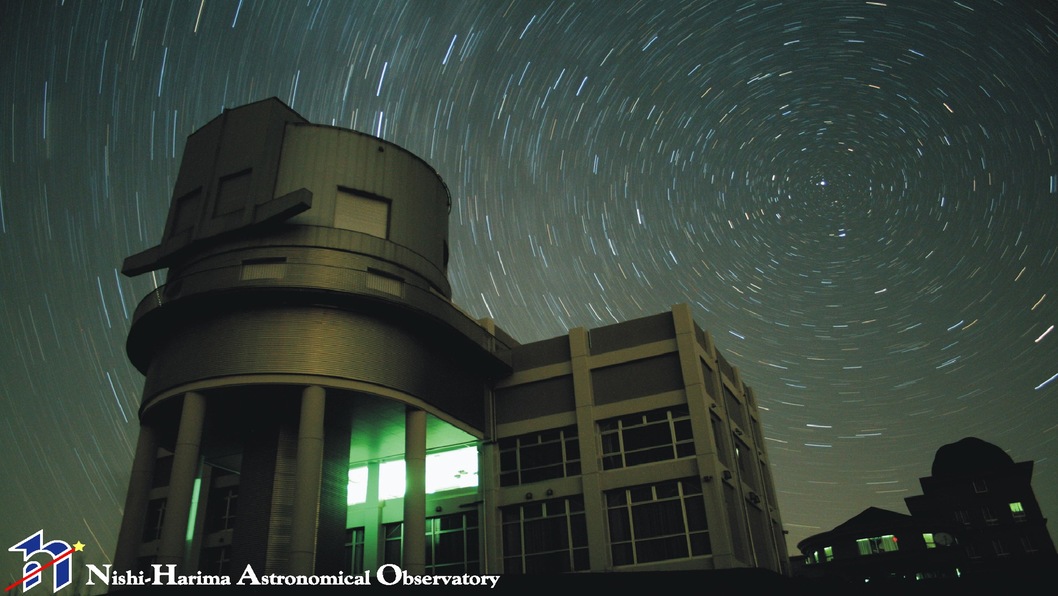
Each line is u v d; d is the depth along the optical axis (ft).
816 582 83.92
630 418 94.17
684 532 83.97
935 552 164.14
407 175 97.40
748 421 115.85
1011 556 192.95
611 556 86.17
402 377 84.17
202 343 78.64
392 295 84.38
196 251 85.97
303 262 82.12
